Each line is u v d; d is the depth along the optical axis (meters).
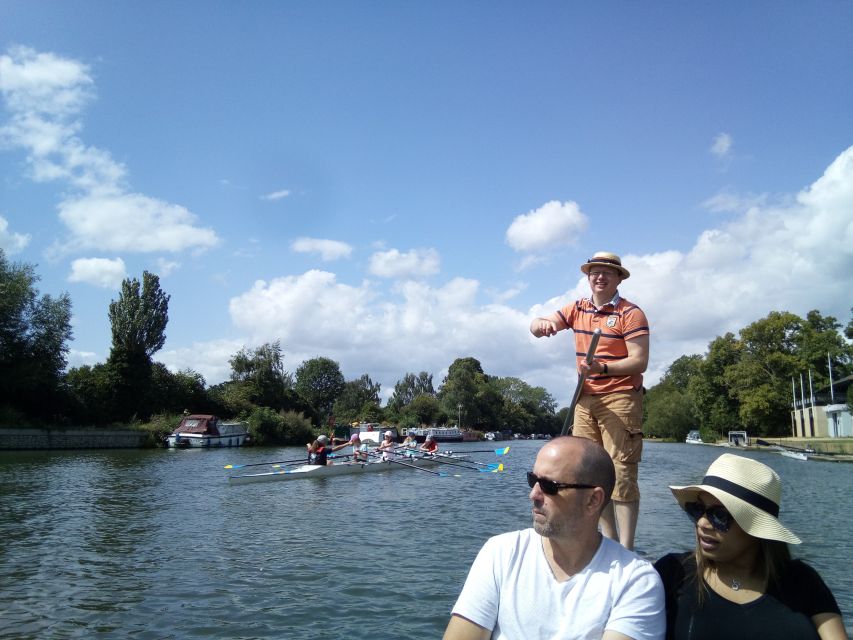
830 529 12.97
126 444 45.59
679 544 10.80
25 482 21.12
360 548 10.92
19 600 7.85
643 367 4.79
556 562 3.18
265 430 56.34
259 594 8.09
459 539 11.76
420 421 91.88
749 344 67.88
